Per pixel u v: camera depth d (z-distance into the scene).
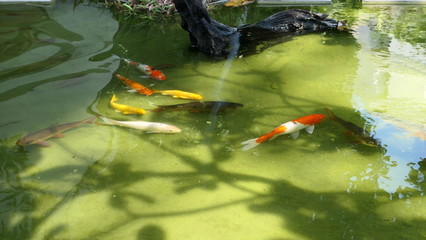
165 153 2.69
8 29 3.99
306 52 3.72
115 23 4.27
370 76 3.34
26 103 3.00
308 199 2.46
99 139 2.76
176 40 3.95
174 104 3.04
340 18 4.46
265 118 2.92
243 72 3.42
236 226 2.34
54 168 2.59
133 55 3.64
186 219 2.37
